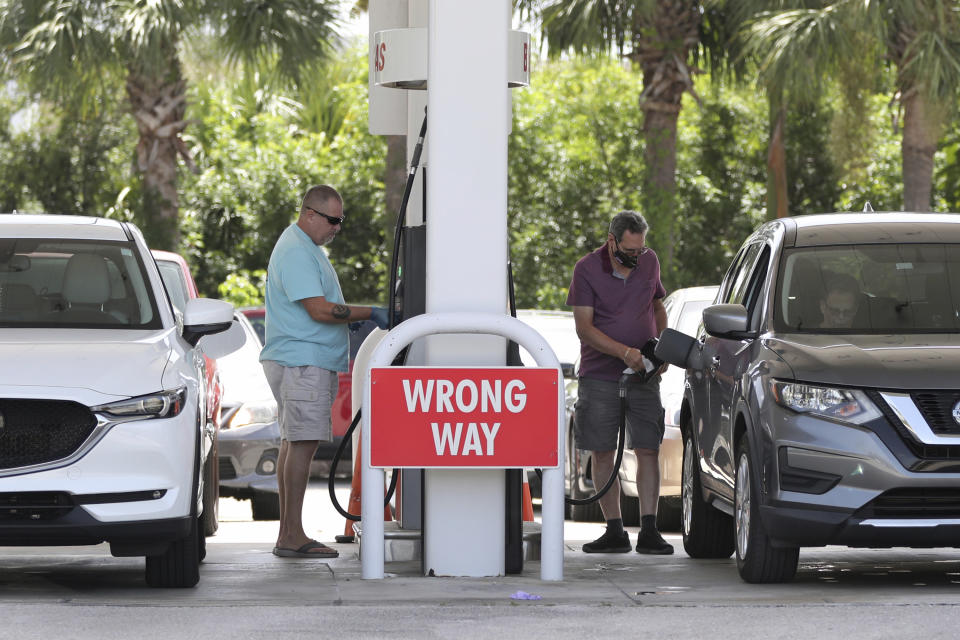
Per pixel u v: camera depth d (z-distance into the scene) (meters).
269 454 41.38
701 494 30.02
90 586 24.92
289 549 29.30
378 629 19.66
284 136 113.12
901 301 26.55
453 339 24.58
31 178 108.12
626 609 21.17
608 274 30.83
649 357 30.27
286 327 28.89
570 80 111.81
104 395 22.80
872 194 103.81
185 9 70.00
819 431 23.41
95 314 26.34
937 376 23.36
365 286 110.25
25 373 22.83
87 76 72.50
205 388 27.47
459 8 24.44
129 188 104.75
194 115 107.62
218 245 110.19
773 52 63.97
